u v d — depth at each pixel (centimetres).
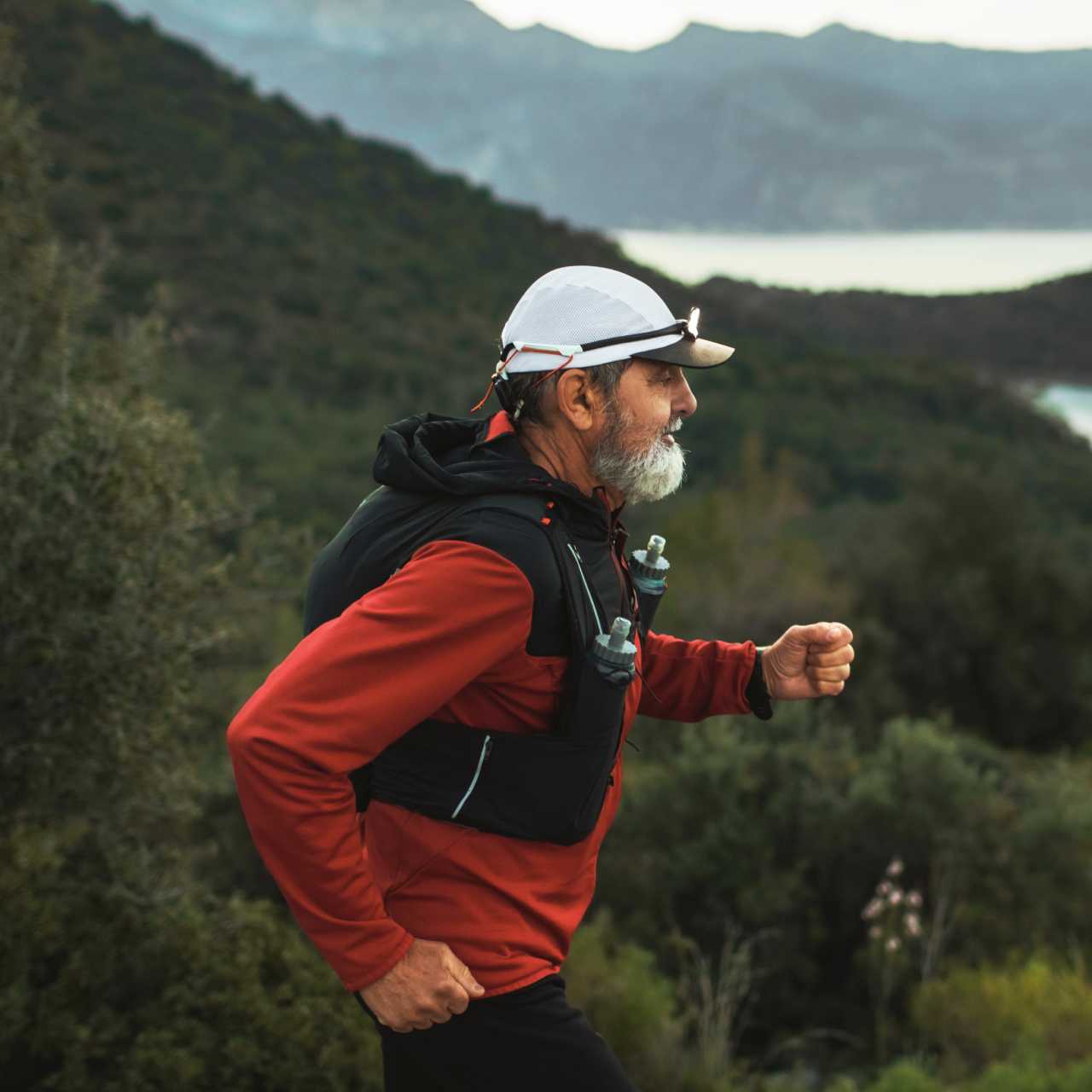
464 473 138
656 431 144
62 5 8788
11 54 450
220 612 434
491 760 136
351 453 4322
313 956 403
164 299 443
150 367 432
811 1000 614
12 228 405
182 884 406
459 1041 138
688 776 709
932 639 1948
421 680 125
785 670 177
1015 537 2123
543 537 133
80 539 318
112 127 7562
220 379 5131
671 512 2133
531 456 146
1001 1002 555
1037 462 7244
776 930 618
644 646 160
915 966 612
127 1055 321
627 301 141
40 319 396
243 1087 324
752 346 9600
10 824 351
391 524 138
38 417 373
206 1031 338
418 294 7694
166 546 350
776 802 697
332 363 5841
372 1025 372
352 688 122
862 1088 517
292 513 2797
